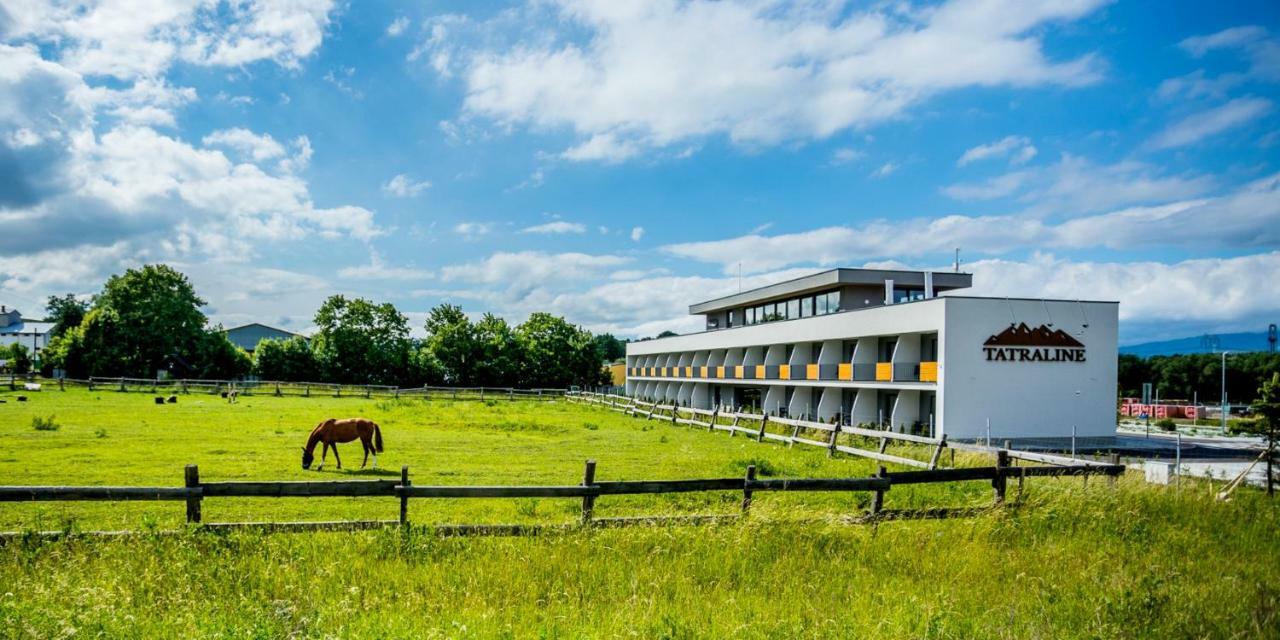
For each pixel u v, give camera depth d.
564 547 8.62
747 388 51.88
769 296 47.28
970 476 11.34
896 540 9.35
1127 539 9.95
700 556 8.53
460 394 68.75
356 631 5.92
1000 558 8.85
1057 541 9.66
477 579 7.52
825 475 16.81
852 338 36.53
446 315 86.00
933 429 30.08
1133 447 28.22
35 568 7.45
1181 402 61.56
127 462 18.16
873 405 35.91
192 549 7.96
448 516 11.63
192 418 33.19
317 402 51.00
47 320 120.12
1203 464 21.30
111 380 61.75
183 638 5.68
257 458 19.52
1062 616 6.77
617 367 105.25
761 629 6.28
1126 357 82.00
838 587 7.66
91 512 11.69
